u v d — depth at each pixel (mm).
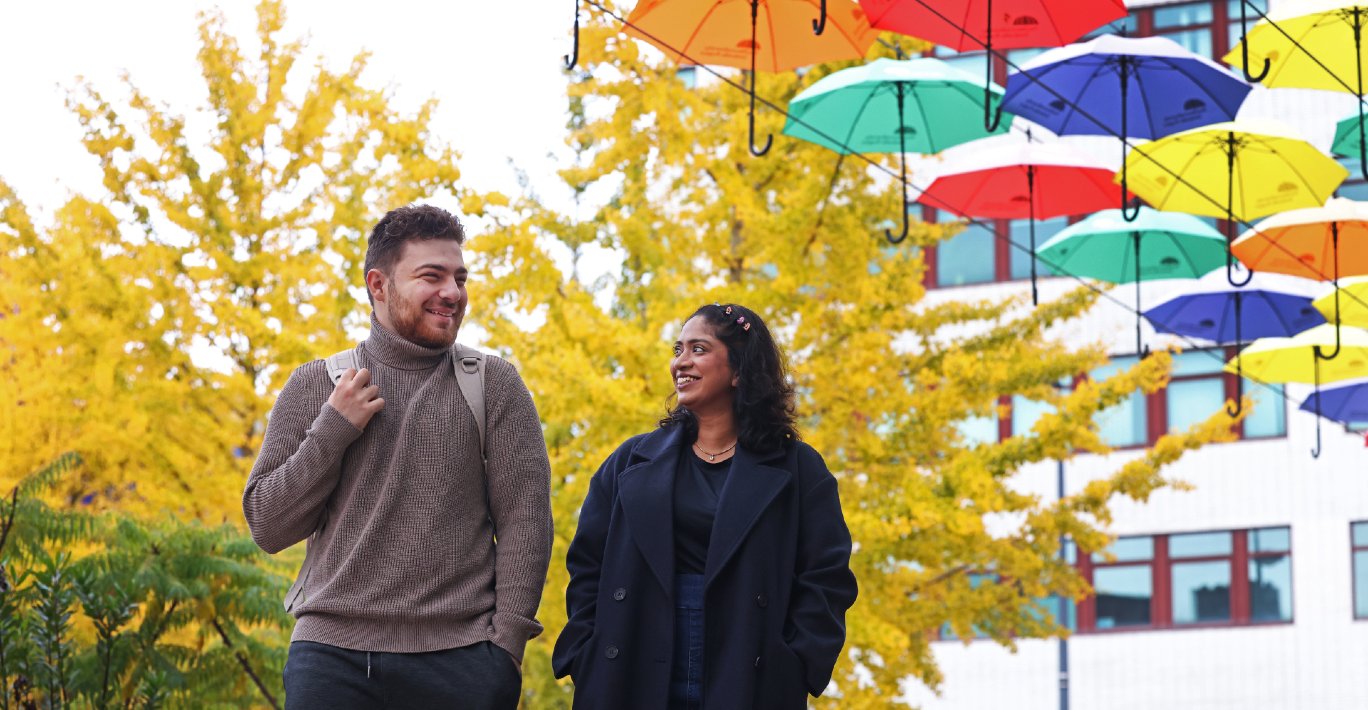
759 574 4457
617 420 11469
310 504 4258
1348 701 26953
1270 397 28016
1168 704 27719
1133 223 13133
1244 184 10969
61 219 13625
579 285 12359
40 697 8250
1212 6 26797
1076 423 12773
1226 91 10258
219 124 13844
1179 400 28000
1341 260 11586
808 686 4484
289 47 14078
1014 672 28406
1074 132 10812
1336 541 27422
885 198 12469
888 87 11344
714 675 4387
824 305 12344
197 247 13500
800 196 12062
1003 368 12461
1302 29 9625
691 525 4539
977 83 11141
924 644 13016
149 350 13016
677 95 12500
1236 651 27578
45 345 13117
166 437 12672
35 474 9086
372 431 4355
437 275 4449
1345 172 10789
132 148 13711
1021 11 8625
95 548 9695
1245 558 27797
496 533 4438
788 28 8688
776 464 4641
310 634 4219
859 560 12039
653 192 12875
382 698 4195
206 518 12680
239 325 12320
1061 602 28641
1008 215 12328
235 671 9250
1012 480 28188
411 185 11969
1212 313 13898
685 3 8609
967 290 27906
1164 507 28234
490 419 4449
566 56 7055
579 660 4555
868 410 12227
